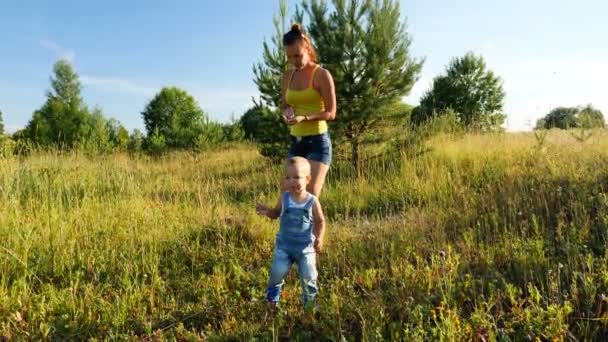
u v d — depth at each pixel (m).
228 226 5.73
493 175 7.48
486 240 4.63
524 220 5.09
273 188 9.34
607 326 2.97
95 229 5.62
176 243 5.34
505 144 9.41
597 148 7.77
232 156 16.48
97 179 8.91
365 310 3.35
